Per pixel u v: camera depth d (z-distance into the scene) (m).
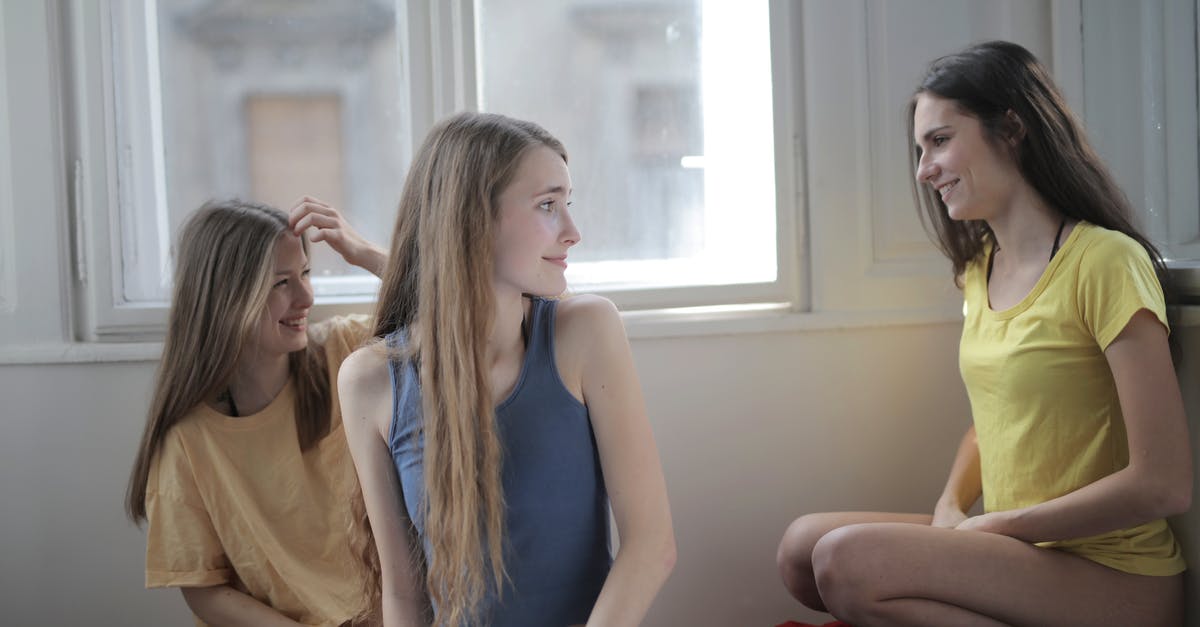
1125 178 2.12
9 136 1.90
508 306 1.36
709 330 2.08
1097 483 1.47
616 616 1.28
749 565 2.13
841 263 2.12
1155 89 2.08
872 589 1.50
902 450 2.17
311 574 1.72
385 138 2.07
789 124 2.10
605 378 1.36
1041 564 1.52
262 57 2.04
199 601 1.72
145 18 1.99
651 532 1.34
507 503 1.32
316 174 2.06
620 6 2.11
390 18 2.06
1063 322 1.54
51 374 1.94
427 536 1.32
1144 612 1.53
